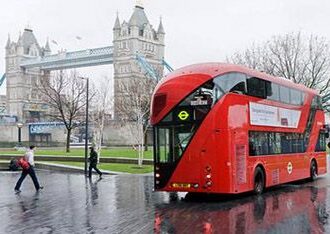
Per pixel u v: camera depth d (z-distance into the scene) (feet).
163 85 55.93
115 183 82.94
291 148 71.46
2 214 48.57
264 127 61.87
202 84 53.88
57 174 105.60
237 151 54.60
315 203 53.93
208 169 53.16
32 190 72.59
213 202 55.88
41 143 282.15
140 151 117.19
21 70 549.13
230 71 55.01
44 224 42.42
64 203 56.90
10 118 381.19
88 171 104.68
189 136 54.13
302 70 157.48
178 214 46.93
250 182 57.98
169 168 55.06
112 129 241.96
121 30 453.99
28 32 577.43
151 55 459.32
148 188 73.87
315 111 83.15
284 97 69.36
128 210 50.29
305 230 37.68
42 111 400.47
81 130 314.35
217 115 53.16
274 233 36.65
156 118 55.98
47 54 574.56
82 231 38.63
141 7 472.03
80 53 486.79
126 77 415.23
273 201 55.93
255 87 60.03
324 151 87.45
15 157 139.85
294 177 72.38
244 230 38.01
